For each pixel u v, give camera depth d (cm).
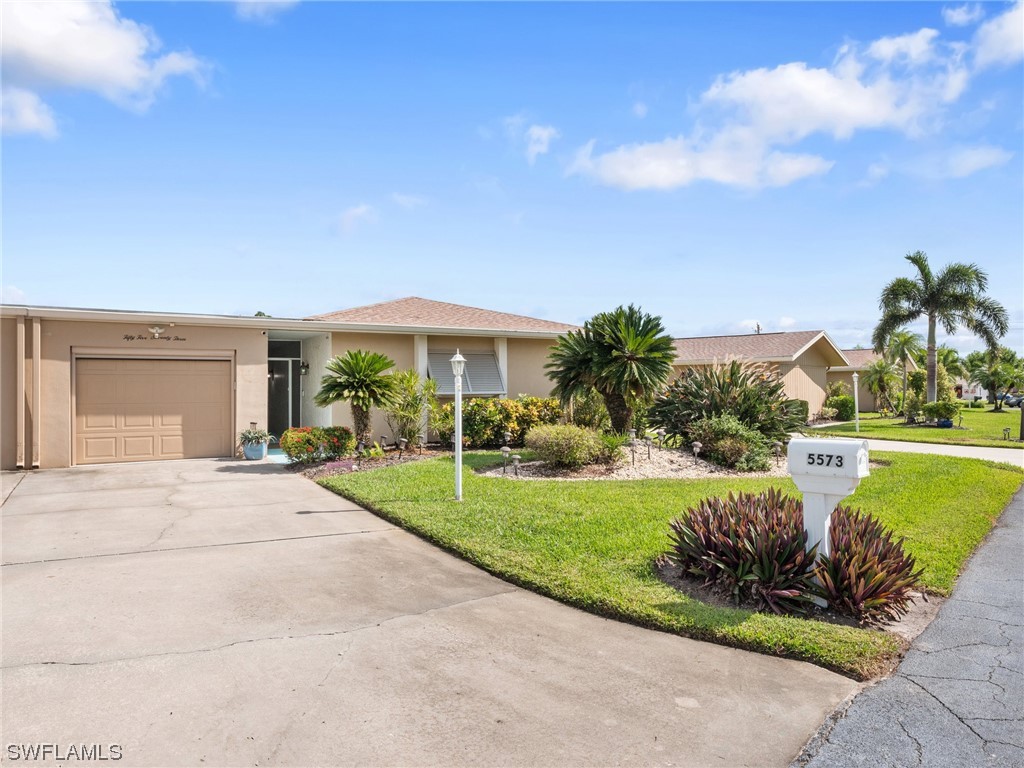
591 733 333
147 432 1356
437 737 327
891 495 975
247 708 353
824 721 348
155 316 1302
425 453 1427
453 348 1691
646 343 1310
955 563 644
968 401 5566
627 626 486
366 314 1723
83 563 626
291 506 902
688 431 1378
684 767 304
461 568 624
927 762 308
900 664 424
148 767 297
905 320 2784
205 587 559
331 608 512
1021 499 1055
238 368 1420
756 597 518
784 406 1448
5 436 1221
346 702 362
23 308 1203
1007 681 397
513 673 403
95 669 398
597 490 961
